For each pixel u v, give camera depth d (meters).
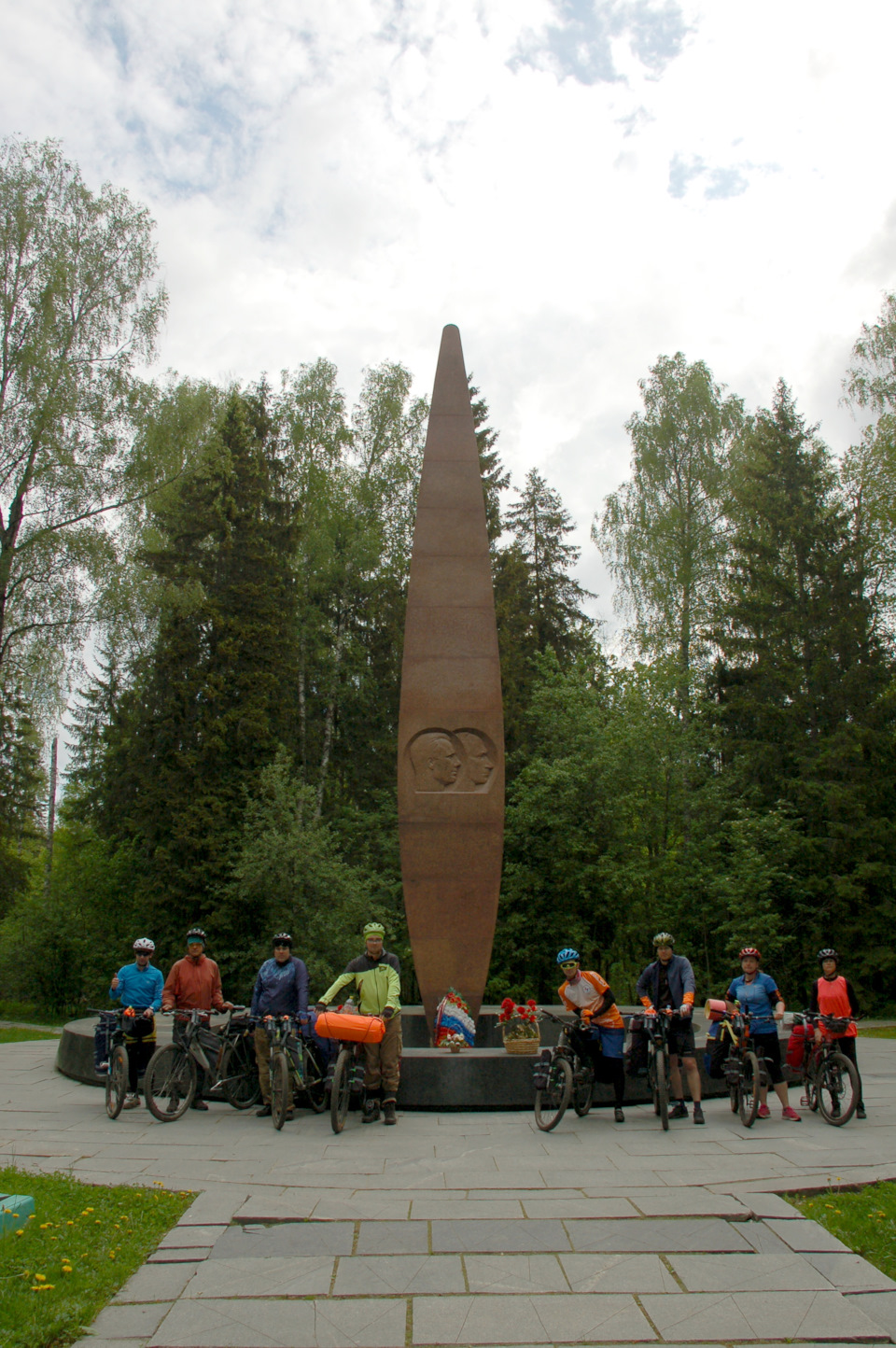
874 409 24.95
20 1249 4.82
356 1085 8.21
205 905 22.38
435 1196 5.91
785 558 27.28
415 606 12.95
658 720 26.09
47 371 20.20
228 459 26.33
